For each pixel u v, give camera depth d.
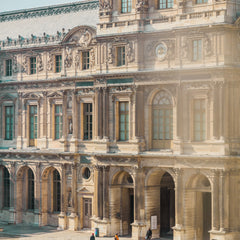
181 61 92.25
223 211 88.50
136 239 95.75
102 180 99.62
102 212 99.62
